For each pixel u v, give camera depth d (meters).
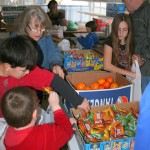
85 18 6.14
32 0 6.13
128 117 1.33
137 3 2.05
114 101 1.54
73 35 3.74
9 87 1.33
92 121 1.31
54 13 4.95
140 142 0.78
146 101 0.75
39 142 1.12
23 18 1.62
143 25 2.01
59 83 1.41
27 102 1.11
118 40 1.90
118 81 1.79
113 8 4.12
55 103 1.30
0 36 3.70
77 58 2.22
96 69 2.28
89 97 1.48
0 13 4.62
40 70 1.41
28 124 1.13
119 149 1.17
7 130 1.19
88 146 1.12
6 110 1.11
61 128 1.19
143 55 1.98
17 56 1.13
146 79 1.96
